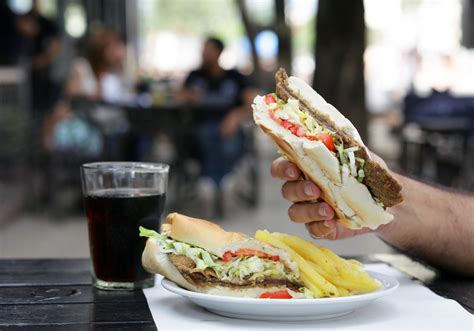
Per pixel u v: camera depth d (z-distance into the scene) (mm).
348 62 3354
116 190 808
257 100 700
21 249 2730
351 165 668
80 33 5828
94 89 3516
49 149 3459
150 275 804
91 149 3445
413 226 869
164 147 4695
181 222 717
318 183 694
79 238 2969
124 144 3672
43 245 2816
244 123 3521
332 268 718
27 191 3596
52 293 778
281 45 4215
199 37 10008
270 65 5086
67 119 3459
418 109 4238
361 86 3377
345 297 668
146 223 798
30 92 3916
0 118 3520
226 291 700
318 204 729
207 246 708
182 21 10484
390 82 8453
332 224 744
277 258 711
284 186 742
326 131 675
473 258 873
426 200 886
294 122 679
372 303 749
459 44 6879
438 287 830
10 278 844
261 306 654
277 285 708
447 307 736
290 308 654
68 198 3725
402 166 4297
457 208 891
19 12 4117
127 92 3906
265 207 3768
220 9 10562
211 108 3453
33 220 3379
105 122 3467
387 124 5164
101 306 729
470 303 763
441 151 4102
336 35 3361
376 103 7215
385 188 672
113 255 791
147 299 755
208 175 3475
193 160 3551
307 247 730
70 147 3424
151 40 9391
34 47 3988
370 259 972
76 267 905
